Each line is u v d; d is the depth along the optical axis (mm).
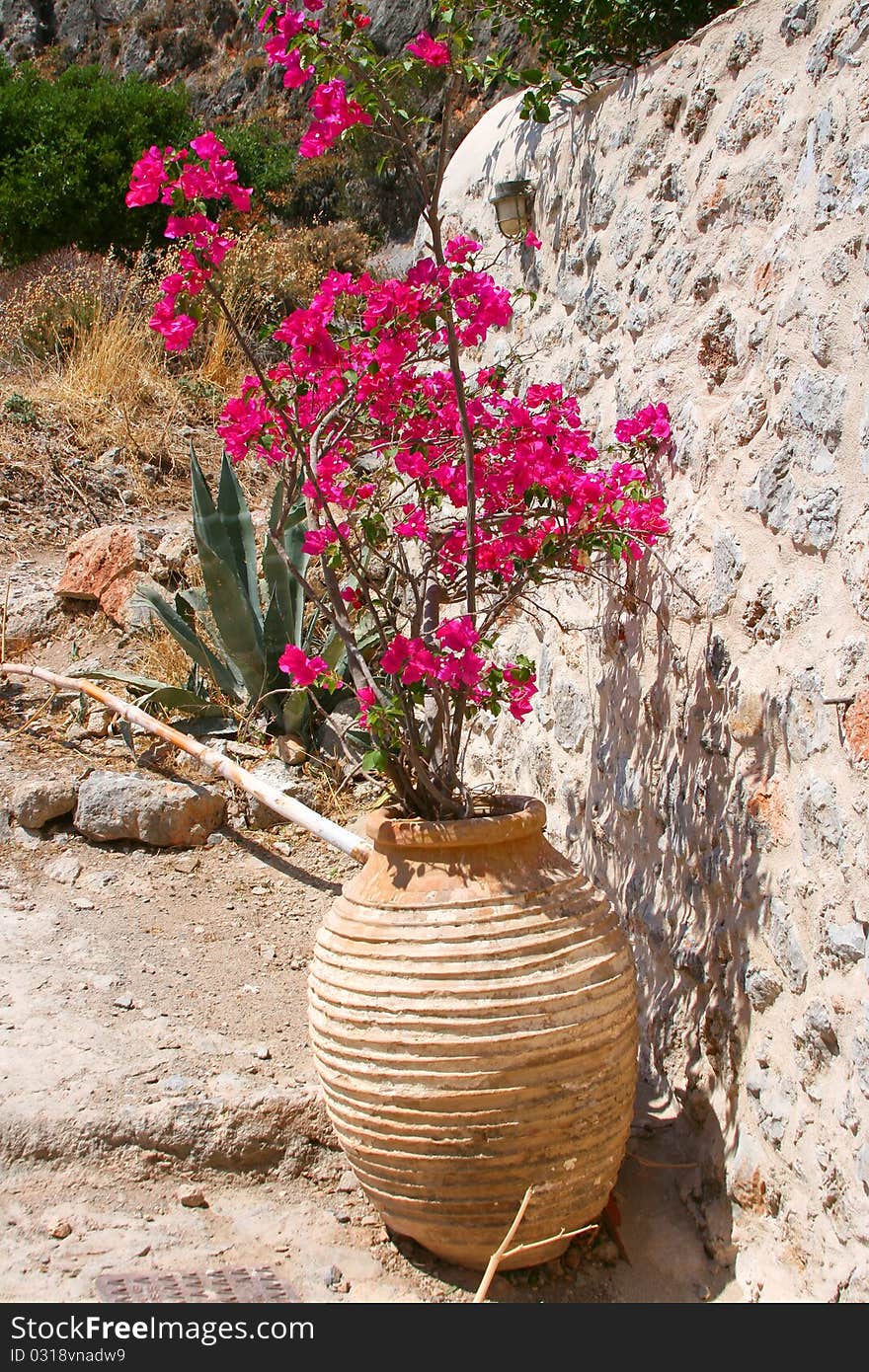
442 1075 2301
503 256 4551
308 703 4766
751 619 2666
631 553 3033
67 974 3428
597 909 2529
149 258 10477
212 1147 2822
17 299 9141
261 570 5867
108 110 14195
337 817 4457
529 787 4184
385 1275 2564
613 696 3482
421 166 2650
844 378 2350
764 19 2863
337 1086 2420
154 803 4219
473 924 2395
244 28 22500
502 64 2736
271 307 9039
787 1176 2398
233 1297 2396
